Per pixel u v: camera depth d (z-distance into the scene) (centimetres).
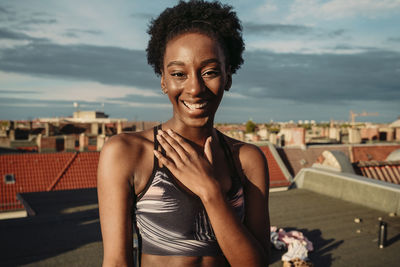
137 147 100
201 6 100
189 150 97
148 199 96
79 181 1972
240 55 112
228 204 94
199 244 97
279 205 704
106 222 92
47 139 2873
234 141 125
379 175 1063
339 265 430
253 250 95
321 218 617
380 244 483
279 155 2569
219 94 96
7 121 5719
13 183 1833
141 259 101
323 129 4997
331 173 789
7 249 463
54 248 468
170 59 93
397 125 6844
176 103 97
